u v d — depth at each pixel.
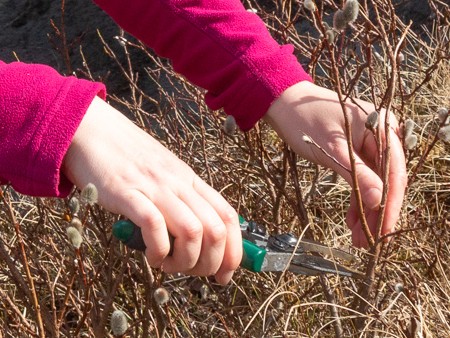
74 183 1.36
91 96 1.35
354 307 2.26
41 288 2.51
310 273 1.77
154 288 2.10
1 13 4.51
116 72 4.12
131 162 1.30
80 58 4.23
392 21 2.27
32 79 1.37
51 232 2.69
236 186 2.69
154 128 3.56
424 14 4.08
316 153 1.72
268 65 1.75
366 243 1.90
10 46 4.35
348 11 1.57
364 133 1.74
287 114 1.73
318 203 2.85
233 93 1.77
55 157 1.29
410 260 2.34
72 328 2.45
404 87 3.38
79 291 2.46
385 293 2.28
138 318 2.38
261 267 1.63
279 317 2.40
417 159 3.10
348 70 3.10
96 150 1.31
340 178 3.10
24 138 1.31
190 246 1.26
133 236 1.36
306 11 3.97
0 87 1.34
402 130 1.88
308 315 2.50
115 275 2.54
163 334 2.20
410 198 3.04
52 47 4.21
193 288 2.69
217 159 2.94
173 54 1.85
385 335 2.19
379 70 3.24
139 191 1.28
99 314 2.18
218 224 1.27
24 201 3.02
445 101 3.44
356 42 3.31
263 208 2.73
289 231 2.56
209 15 1.80
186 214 1.25
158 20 1.83
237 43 1.78
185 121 3.54
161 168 1.30
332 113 1.72
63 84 1.36
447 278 2.44
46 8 4.48
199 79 1.83
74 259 2.22
